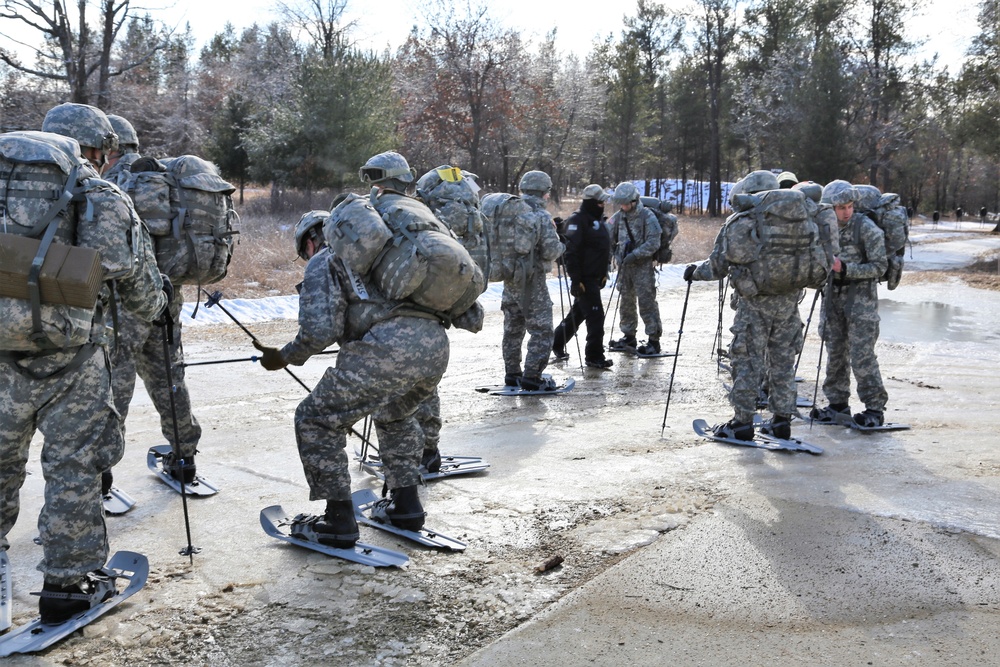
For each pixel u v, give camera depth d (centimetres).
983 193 8362
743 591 362
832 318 693
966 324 1354
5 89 2683
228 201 495
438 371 390
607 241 947
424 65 3759
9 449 316
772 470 543
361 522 438
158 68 3328
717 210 5178
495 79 3753
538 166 4741
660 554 399
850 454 589
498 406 761
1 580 366
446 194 611
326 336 376
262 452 588
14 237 299
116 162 479
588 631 328
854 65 4712
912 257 2889
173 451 504
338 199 393
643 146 5228
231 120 3703
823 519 446
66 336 309
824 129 4206
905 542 413
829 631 328
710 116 5441
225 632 326
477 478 528
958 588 364
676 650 313
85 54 2511
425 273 375
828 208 635
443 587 366
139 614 338
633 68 4931
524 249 784
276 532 418
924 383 895
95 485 329
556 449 602
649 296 1046
